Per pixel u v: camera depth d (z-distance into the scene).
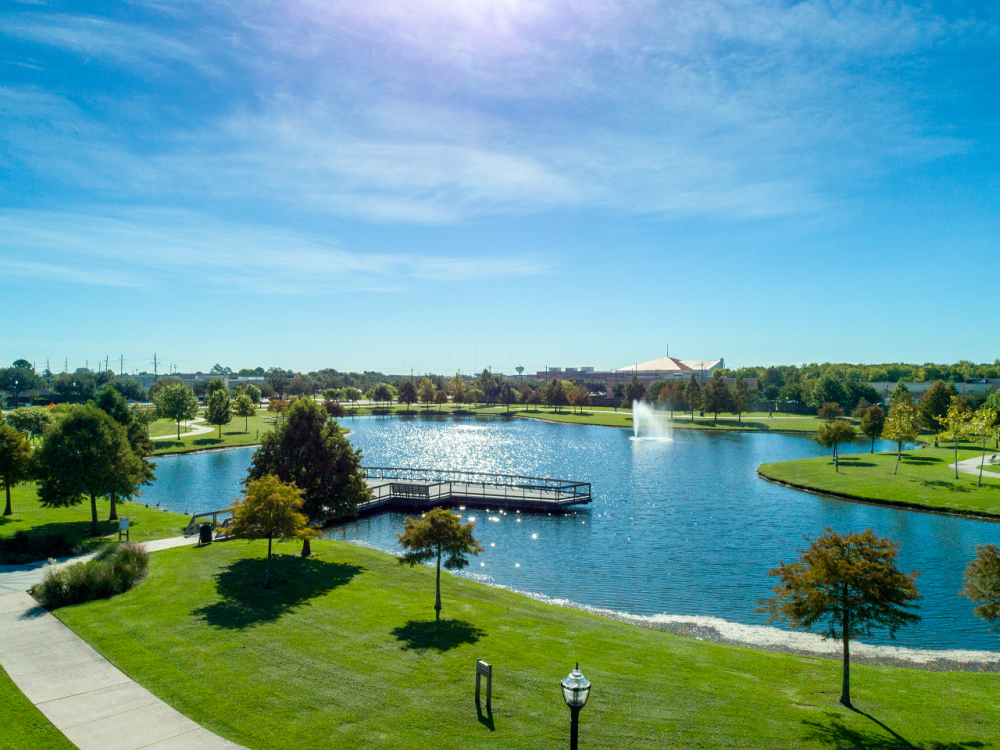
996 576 20.41
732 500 53.91
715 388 134.25
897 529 42.12
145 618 21.91
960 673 19.86
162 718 14.94
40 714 15.03
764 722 15.35
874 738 14.54
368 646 19.94
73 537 34.16
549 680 17.69
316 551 34.12
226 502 53.00
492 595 28.14
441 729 14.69
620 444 100.44
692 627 26.33
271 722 14.84
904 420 67.25
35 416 77.25
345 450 35.66
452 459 83.75
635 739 14.41
